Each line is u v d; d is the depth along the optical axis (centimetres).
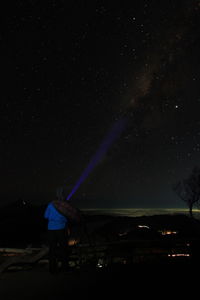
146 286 664
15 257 865
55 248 798
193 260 912
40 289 657
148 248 947
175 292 618
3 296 615
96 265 885
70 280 726
